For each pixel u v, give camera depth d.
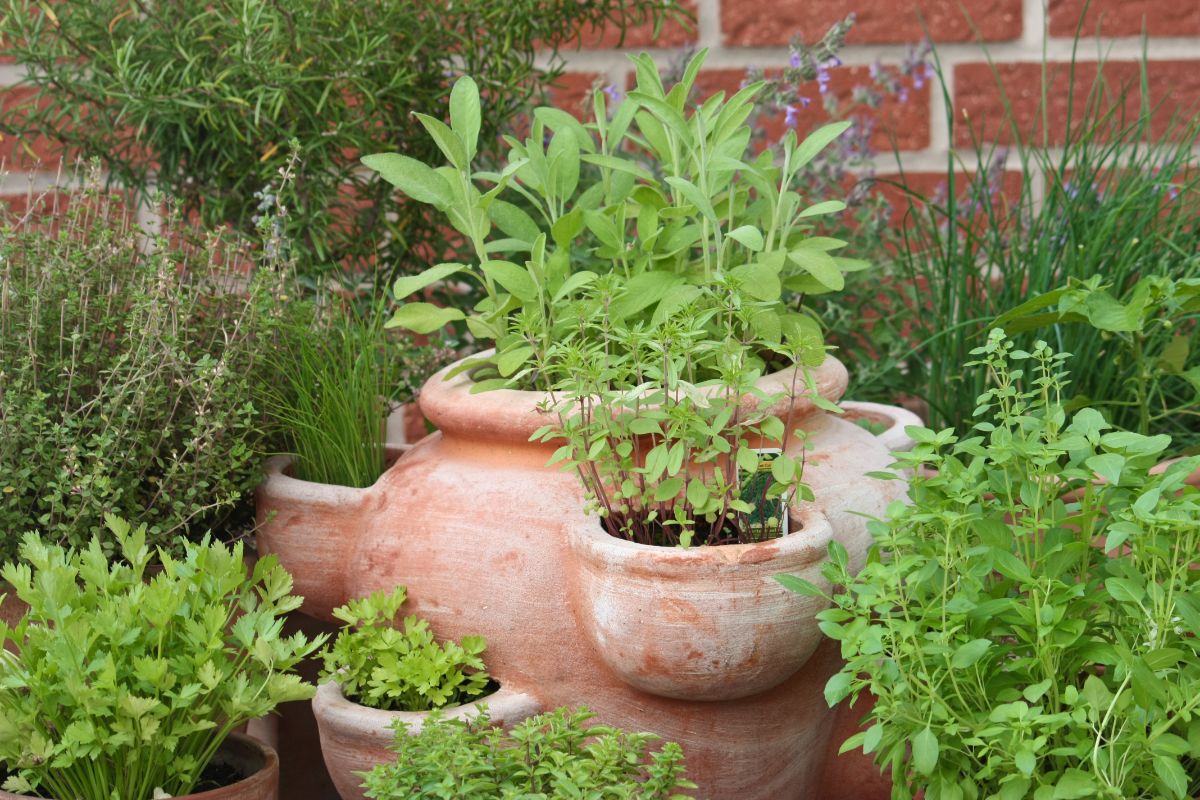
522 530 1.03
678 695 0.99
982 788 0.89
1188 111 1.89
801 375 1.07
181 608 0.95
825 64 1.64
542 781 0.91
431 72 1.46
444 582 1.05
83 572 0.96
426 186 1.13
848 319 1.63
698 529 1.03
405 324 1.14
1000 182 1.76
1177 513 0.82
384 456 1.29
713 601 0.93
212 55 1.37
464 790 0.85
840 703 1.10
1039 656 0.85
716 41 1.96
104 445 1.04
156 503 1.14
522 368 1.15
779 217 1.16
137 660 0.89
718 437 0.96
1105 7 1.89
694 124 1.17
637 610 0.94
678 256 1.17
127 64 1.29
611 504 1.02
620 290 1.05
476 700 1.05
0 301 1.10
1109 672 0.92
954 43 1.93
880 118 1.97
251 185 1.44
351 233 1.49
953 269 1.58
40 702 0.91
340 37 1.35
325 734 1.04
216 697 0.95
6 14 1.35
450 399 1.09
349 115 1.39
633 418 1.00
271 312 1.18
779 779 1.07
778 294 1.04
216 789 0.92
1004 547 0.89
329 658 1.06
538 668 1.04
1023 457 0.94
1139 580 0.86
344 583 1.15
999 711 0.80
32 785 0.92
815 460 1.07
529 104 1.63
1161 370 1.32
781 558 0.93
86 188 1.25
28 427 1.05
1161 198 1.48
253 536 1.26
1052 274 1.47
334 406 1.21
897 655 0.85
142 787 0.92
